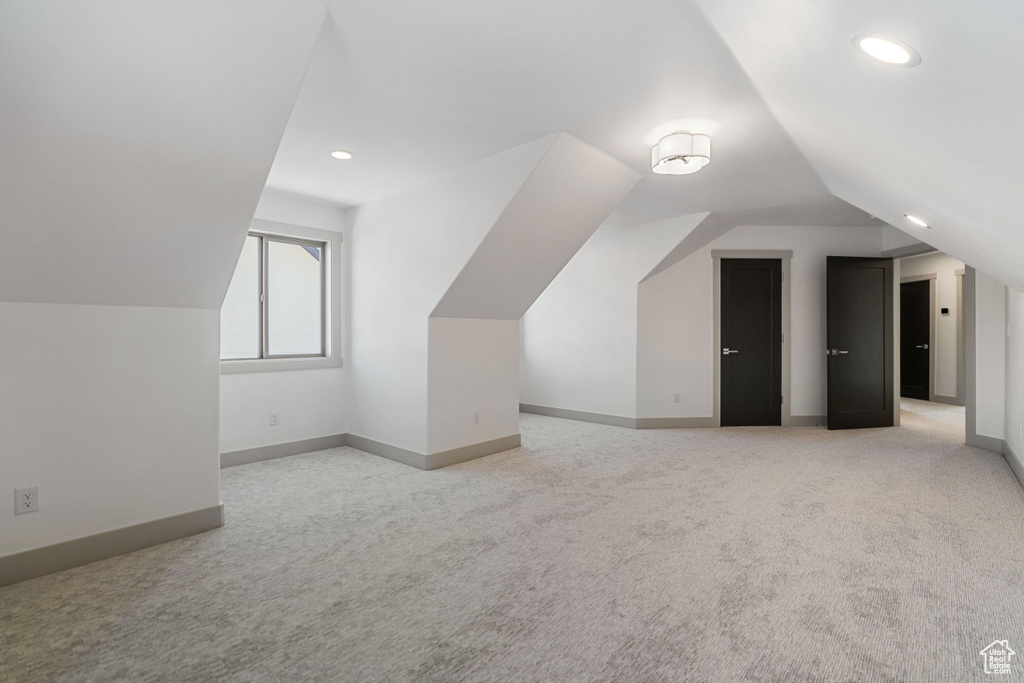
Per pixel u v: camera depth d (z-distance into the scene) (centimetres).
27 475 225
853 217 528
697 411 580
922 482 361
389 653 170
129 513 253
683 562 237
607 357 603
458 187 368
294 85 205
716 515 297
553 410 659
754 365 584
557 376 655
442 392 409
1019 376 374
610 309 600
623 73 231
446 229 379
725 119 281
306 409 457
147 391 260
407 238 414
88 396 242
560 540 262
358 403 470
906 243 548
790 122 270
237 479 371
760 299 583
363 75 235
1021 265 271
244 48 185
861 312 568
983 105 131
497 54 216
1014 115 125
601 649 172
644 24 192
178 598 206
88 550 238
